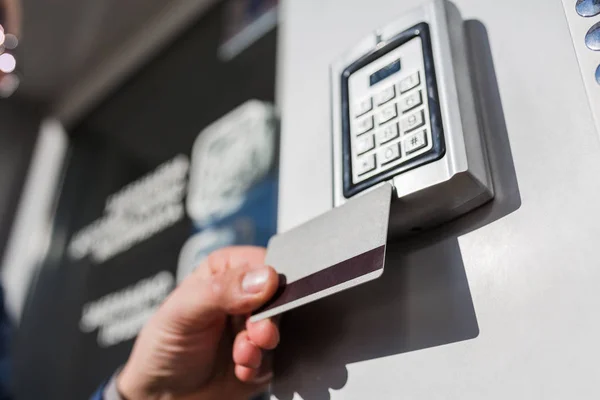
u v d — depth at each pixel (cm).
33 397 131
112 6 156
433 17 34
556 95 29
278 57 111
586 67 27
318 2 49
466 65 33
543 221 27
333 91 39
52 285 149
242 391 54
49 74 183
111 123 165
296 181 42
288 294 34
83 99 184
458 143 29
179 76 145
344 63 39
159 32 161
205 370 52
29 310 151
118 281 125
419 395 29
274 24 119
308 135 42
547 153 28
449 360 28
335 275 30
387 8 41
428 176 30
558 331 25
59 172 176
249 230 96
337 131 37
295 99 46
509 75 32
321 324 36
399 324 31
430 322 30
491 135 31
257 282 36
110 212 143
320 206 38
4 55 109
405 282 32
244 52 123
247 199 100
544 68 30
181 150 129
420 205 31
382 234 29
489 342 27
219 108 122
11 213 177
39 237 166
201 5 151
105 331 120
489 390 26
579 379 24
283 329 38
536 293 26
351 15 44
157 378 52
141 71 164
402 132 32
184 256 109
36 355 138
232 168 108
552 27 31
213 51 136
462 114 30
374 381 31
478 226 30
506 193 29
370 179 33
